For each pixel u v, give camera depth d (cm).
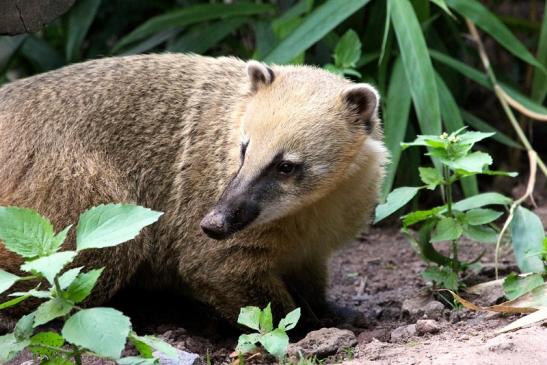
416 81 1195
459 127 1267
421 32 1209
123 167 1032
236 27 1426
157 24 1418
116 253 996
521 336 780
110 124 1035
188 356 834
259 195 928
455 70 1451
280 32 1316
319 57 1431
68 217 987
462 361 737
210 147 1013
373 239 1374
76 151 1010
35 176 999
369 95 974
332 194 992
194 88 1059
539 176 1474
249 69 993
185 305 1138
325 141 950
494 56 1670
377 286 1198
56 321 971
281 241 999
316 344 878
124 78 1064
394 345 855
